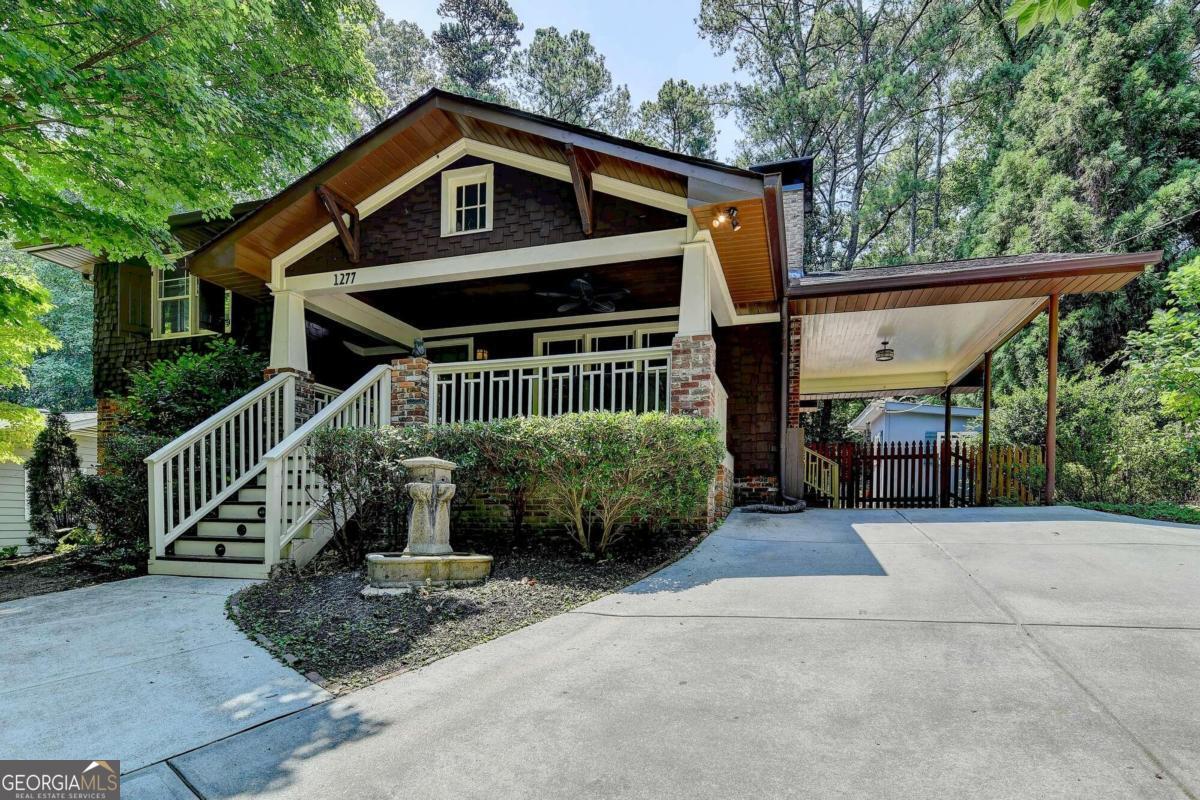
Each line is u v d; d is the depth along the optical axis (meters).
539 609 4.10
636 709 2.66
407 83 29.64
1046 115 18.17
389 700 2.86
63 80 5.30
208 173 7.30
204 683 3.11
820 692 2.74
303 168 9.37
